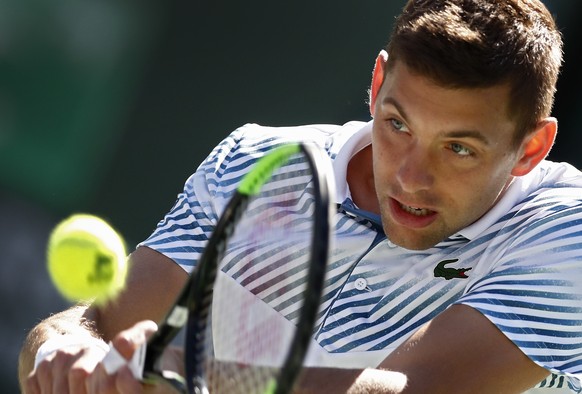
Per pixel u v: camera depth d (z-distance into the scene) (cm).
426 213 1044
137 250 1182
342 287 1145
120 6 2314
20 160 2300
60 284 1020
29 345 1060
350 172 1165
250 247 1142
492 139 1004
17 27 2270
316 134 1224
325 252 709
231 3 2348
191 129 2372
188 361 868
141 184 2367
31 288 2256
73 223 1013
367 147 1164
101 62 2320
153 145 2366
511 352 1020
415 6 1044
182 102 2364
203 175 1208
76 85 2316
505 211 1105
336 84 2411
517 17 1024
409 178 1009
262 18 2364
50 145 2317
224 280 1151
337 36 2397
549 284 1059
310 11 2380
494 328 1025
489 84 979
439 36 980
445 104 980
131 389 893
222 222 858
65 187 2331
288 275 1137
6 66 2275
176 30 2344
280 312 1141
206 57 2364
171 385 884
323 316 1147
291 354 698
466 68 969
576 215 1087
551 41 1060
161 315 1145
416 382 988
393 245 1126
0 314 2216
